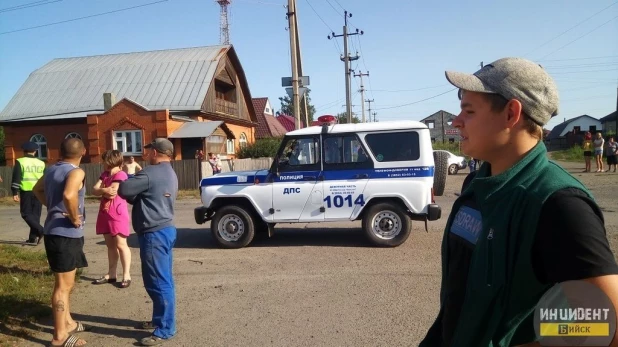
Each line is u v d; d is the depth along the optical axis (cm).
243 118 3744
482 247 145
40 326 491
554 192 129
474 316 144
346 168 820
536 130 151
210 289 608
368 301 537
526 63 152
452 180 2242
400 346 417
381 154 812
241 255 793
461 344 147
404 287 583
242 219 843
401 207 803
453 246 170
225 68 3447
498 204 144
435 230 940
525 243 132
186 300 567
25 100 3269
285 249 824
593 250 120
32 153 957
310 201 825
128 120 2608
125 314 530
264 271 685
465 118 162
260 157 3120
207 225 1134
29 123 3030
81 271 704
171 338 455
